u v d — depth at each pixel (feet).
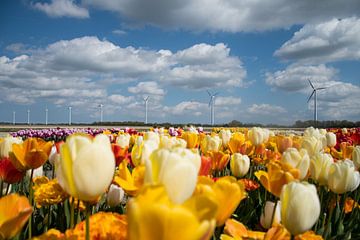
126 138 18.78
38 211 12.87
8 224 4.61
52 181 10.37
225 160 14.49
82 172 4.56
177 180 4.37
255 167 21.83
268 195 15.19
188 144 17.69
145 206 3.01
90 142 4.84
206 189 4.59
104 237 5.55
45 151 10.39
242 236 6.98
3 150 12.02
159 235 2.99
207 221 3.07
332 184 10.25
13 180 10.28
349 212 15.87
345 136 31.73
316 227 12.38
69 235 5.60
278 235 6.73
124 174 6.67
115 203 10.54
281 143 19.16
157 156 4.65
